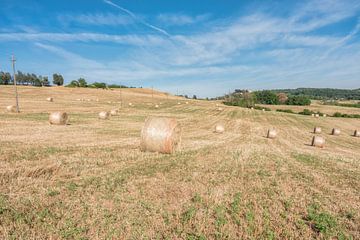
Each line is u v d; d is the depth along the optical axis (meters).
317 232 5.60
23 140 14.55
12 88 78.81
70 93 80.19
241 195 7.36
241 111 63.22
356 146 25.55
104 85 128.00
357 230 5.75
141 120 33.50
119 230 5.15
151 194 7.11
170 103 73.56
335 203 7.30
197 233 5.17
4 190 6.90
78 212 5.84
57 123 23.67
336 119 60.75
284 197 7.38
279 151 16.58
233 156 13.24
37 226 5.18
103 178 8.34
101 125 25.66
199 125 35.28
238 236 5.22
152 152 13.29
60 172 8.75
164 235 5.09
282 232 5.43
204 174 9.34
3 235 4.82
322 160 13.74
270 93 103.50
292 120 52.59
